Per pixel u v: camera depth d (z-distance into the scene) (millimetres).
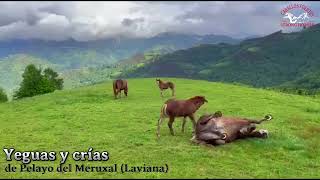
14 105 45438
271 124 27688
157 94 47438
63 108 38469
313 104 40781
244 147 21312
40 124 30047
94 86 57531
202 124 21750
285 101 41750
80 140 23266
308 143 22797
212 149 20547
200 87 53719
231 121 22188
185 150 20109
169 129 25891
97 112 34469
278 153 20578
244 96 44562
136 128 26516
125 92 45312
